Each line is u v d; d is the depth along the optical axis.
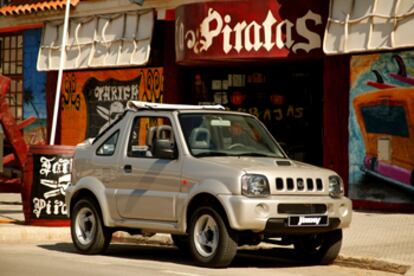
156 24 45.06
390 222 32.44
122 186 25.84
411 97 34.50
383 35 34.41
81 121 49.91
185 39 40.06
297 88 41.69
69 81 50.59
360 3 35.28
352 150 36.66
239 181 22.75
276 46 37.81
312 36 37.50
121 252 27.97
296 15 37.59
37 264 24.20
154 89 45.72
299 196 23.38
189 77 44.84
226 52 38.59
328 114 37.78
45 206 33.06
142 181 25.23
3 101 38.31
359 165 36.41
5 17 53.53
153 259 26.02
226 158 24.23
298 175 23.50
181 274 22.11
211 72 44.22
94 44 47.41
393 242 27.95
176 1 43.28
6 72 55.12
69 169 33.28
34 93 53.03
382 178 35.56
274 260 26.42
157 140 24.69
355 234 29.66
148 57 44.44
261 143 25.77
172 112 25.23
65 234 32.09
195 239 23.69
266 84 42.69
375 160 35.75
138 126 26.08
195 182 23.72
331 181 24.19
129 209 25.52
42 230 32.00
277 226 22.86
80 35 48.25
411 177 34.56
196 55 39.53
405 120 34.72
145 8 44.97
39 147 33.16
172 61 44.72
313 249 25.39
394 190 35.19
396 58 35.00
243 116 26.14
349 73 36.88
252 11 38.03
